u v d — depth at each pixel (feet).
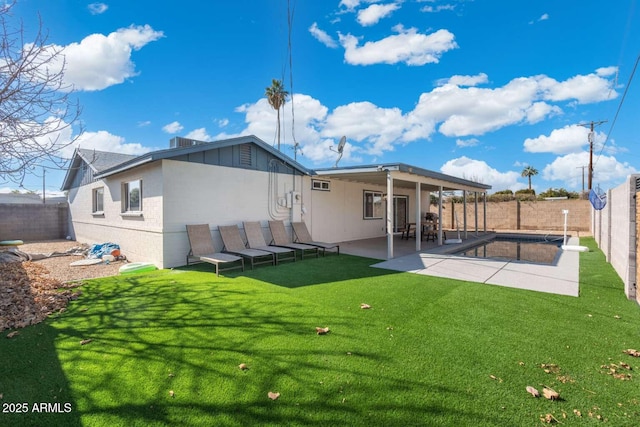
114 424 7.17
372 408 7.64
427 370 9.30
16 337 11.82
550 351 10.48
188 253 26.05
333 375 9.05
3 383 8.80
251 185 30.71
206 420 7.26
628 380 8.81
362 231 46.37
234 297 16.62
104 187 36.06
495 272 22.67
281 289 18.22
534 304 15.31
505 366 9.53
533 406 7.73
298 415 7.41
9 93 11.52
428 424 7.12
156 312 14.44
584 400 7.97
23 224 49.47
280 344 11.01
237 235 28.27
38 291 18.06
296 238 33.40
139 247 27.99
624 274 18.83
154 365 9.66
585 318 13.46
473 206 68.54
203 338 11.57
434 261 27.22
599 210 35.29
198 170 26.61
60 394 8.28
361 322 13.01
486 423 7.14
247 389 8.41
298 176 35.76
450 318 13.46
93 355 10.34
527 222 64.49
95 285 19.57
